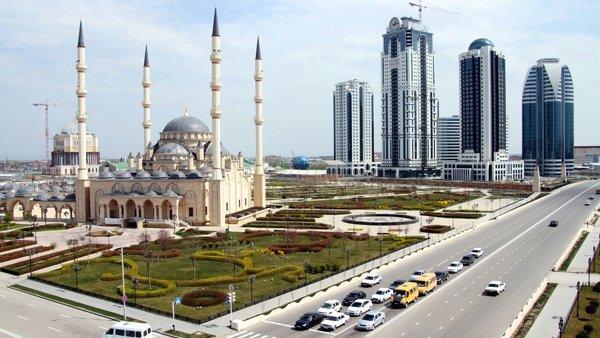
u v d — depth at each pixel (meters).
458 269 118.50
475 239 162.25
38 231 182.38
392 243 154.38
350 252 141.38
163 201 199.00
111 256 136.25
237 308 91.38
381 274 116.25
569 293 99.12
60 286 108.19
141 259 133.75
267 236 168.75
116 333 74.94
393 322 83.38
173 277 113.38
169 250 144.12
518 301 94.19
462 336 76.19
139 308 92.19
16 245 150.62
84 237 159.12
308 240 159.38
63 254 139.38
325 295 100.44
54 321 85.75
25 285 110.00
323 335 77.81
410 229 183.88
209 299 95.06
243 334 78.50
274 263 127.25
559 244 150.62
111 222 198.75
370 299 95.00
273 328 81.31
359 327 79.88
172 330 80.12
